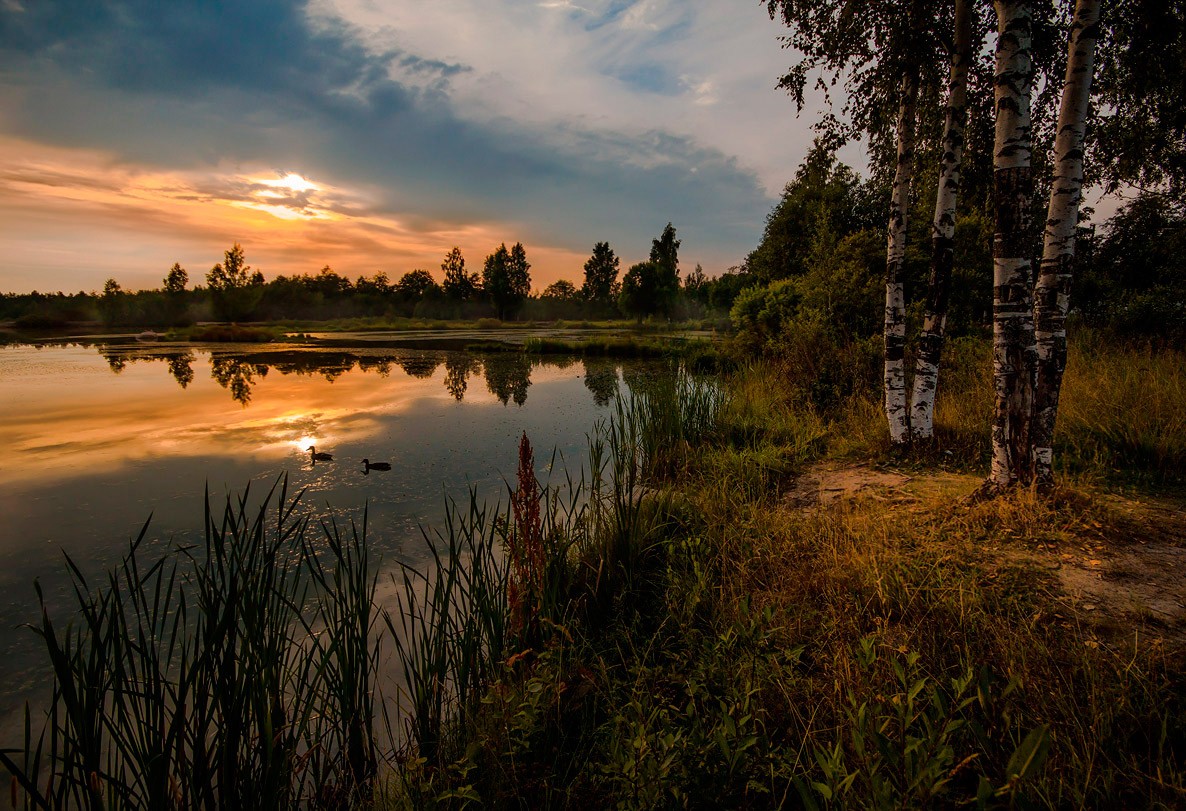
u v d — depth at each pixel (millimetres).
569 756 2627
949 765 1908
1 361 23000
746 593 3498
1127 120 6977
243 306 65062
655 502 5336
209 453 8023
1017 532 3834
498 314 71312
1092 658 2477
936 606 3023
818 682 2701
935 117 7359
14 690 3213
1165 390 5797
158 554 4812
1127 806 1858
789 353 10805
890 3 6352
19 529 5293
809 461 6793
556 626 3088
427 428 9781
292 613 3885
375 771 2666
